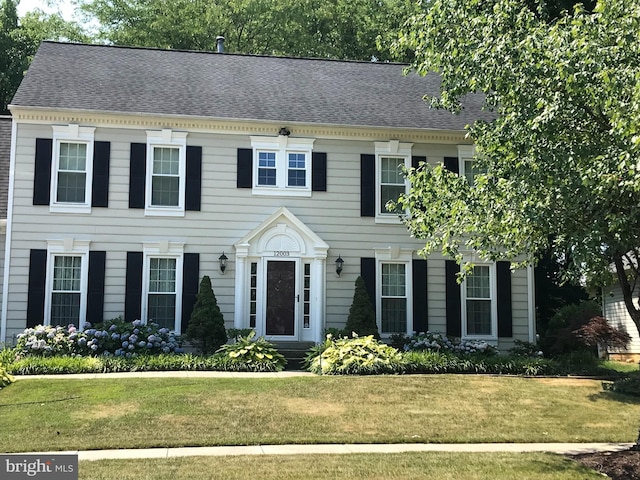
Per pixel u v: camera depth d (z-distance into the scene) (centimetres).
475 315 1880
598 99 820
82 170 1738
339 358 1498
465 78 1018
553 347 1792
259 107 1864
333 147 1853
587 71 795
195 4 3133
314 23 3369
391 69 2220
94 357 1522
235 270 1769
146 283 1734
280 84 2025
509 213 871
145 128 1766
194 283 1748
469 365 1552
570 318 1900
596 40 819
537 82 877
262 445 933
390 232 1855
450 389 1302
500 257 1064
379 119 1886
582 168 827
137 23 3198
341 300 1809
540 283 2406
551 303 2427
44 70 1867
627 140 773
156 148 1780
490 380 1406
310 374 1470
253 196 1800
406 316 1845
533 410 1170
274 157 1830
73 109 1708
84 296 1700
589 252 790
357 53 3325
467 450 926
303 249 1798
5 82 3038
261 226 1775
